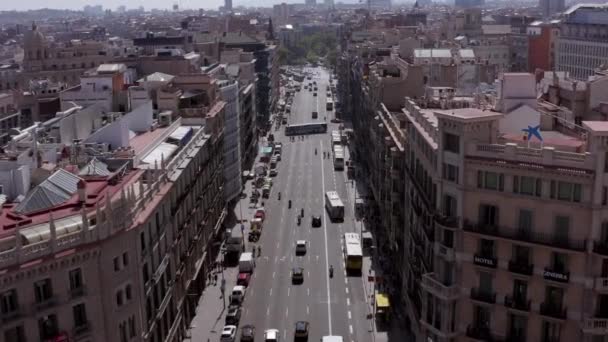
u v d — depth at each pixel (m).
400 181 112.94
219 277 123.75
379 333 100.50
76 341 69.50
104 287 72.06
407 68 150.25
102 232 71.19
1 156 86.38
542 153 69.69
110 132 100.56
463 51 180.62
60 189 77.19
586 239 68.06
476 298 76.62
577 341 70.31
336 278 120.81
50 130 105.31
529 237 71.44
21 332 65.44
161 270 87.00
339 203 154.75
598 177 66.12
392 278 118.56
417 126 94.50
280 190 180.25
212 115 132.50
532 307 72.56
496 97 99.19
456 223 76.81
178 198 100.31
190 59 179.12
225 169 154.62
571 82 107.56
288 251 134.50
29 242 66.44
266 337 96.06
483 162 73.56
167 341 90.56
